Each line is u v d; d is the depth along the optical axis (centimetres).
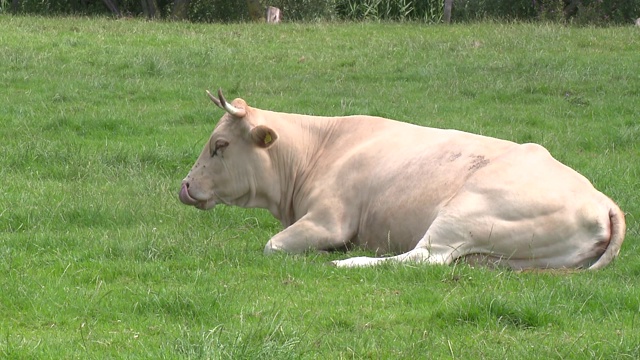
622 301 1254
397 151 1523
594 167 2161
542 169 1415
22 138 2416
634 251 1535
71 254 1469
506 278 1336
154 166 2158
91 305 1216
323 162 1591
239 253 1486
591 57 3597
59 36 3975
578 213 1387
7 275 1351
